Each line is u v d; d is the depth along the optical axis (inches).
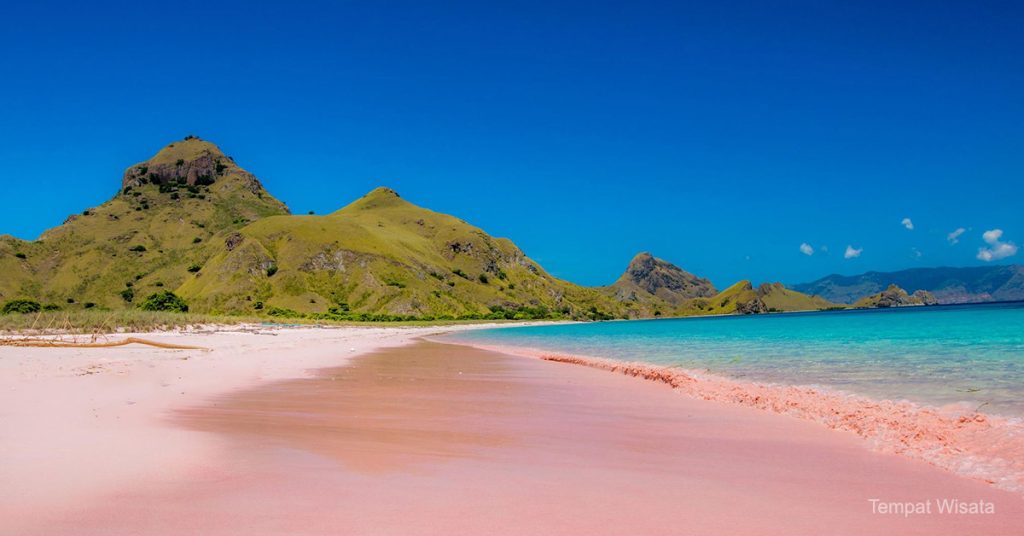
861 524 240.2
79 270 7180.1
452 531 224.2
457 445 380.2
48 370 692.7
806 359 1019.3
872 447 380.2
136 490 267.1
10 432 370.9
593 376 864.9
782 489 287.6
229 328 2202.3
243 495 263.0
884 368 823.1
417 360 1195.9
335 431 418.6
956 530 234.1
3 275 6722.4
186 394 591.5
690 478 305.9
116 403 504.4
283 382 735.1
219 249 7755.9
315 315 5285.4
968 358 921.5
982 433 394.0
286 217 7588.6
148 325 1812.3
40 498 253.3
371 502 257.0
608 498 269.4
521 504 258.7
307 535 217.6
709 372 874.1
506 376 861.2
